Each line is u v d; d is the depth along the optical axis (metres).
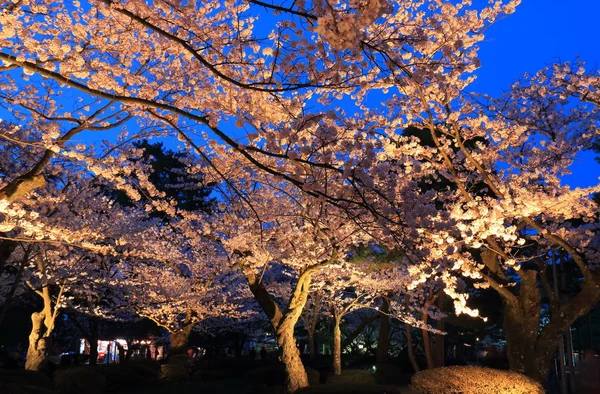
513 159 13.22
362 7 3.64
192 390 16.91
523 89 14.08
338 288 19.14
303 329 32.19
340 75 5.49
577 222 16.72
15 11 6.55
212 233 16.62
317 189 5.34
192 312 22.56
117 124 7.71
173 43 8.05
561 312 11.80
